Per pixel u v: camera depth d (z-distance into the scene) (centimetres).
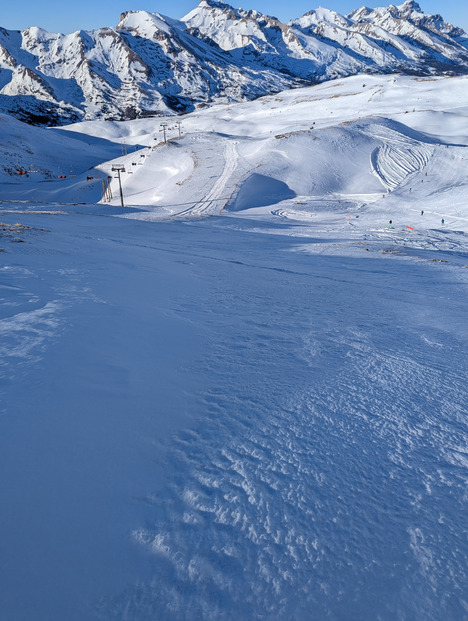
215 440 221
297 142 7862
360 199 5878
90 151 15888
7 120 15712
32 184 10106
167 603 127
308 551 150
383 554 150
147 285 671
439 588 137
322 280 974
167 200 5866
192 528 158
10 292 515
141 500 171
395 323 536
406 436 237
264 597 131
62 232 1725
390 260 1560
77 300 505
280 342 411
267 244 2138
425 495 184
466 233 3341
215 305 571
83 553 142
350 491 184
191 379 303
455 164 6650
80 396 256
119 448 205
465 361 382
